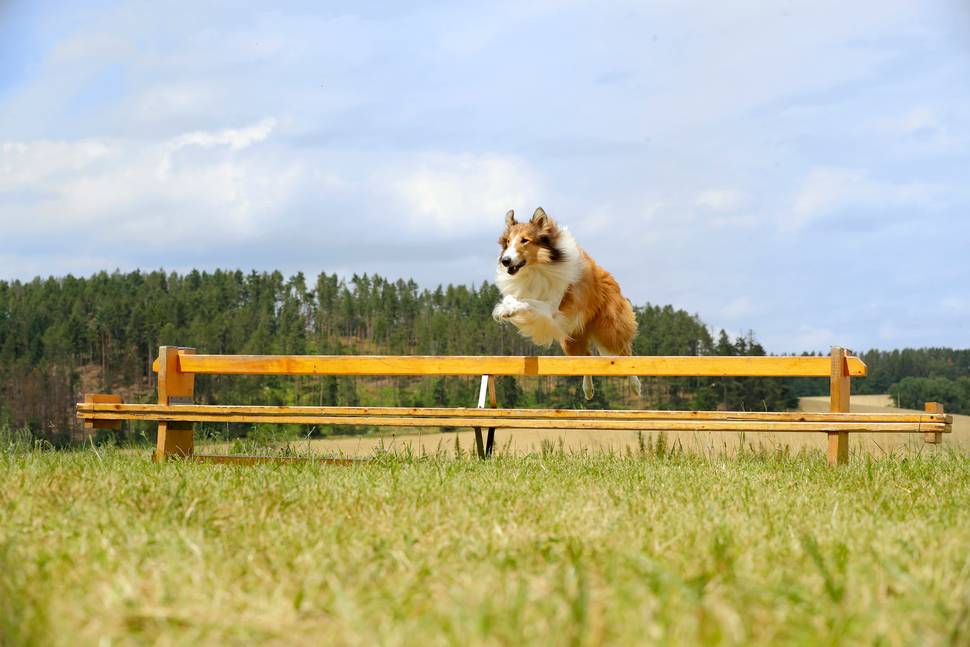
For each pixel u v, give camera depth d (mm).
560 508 4750
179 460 7191
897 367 97062
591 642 2420
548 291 9609
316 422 7543
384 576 3281
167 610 2760
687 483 5891
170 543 3674
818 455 8156
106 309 102375
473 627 2496
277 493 5129
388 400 81625
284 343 102312
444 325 109688
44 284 121938
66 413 80375
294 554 3549
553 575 3141
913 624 2654
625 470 6691
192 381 8047
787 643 2439
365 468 6582
